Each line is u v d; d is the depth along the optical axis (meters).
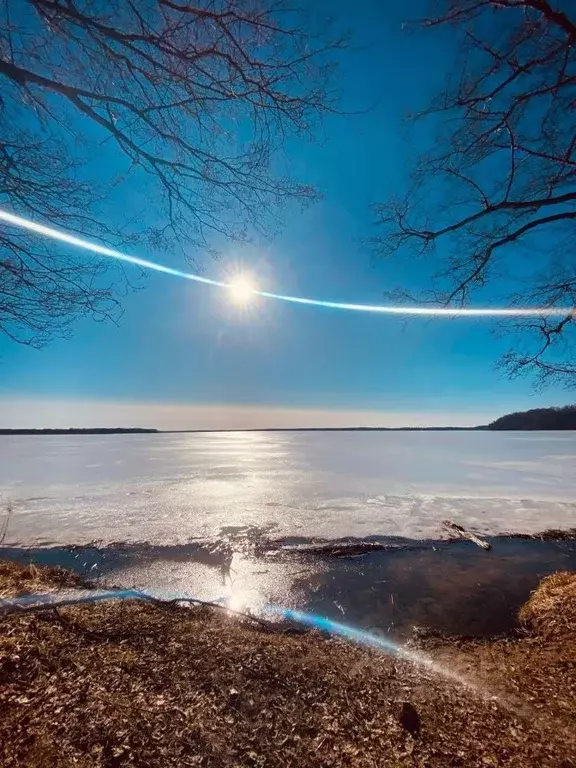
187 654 4.27
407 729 3.16
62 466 36.00
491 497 20.03
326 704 3.54
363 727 3.21
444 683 4.04
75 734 2.68
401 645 5.80
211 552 11.55
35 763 2.37
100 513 16.53
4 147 2.75
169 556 11.22
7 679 3.18
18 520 15.37
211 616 6.49
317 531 13.84
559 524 14.88
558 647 4.70
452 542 12.57
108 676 3.49
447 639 6.12
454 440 94.75
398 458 44.47
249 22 2.44
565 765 2.65
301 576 9.70
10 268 2.88
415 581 9.38
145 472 30.80
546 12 2.45
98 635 4.52
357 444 79.81
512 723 3.17
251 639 5.08
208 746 2.81
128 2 2.45
